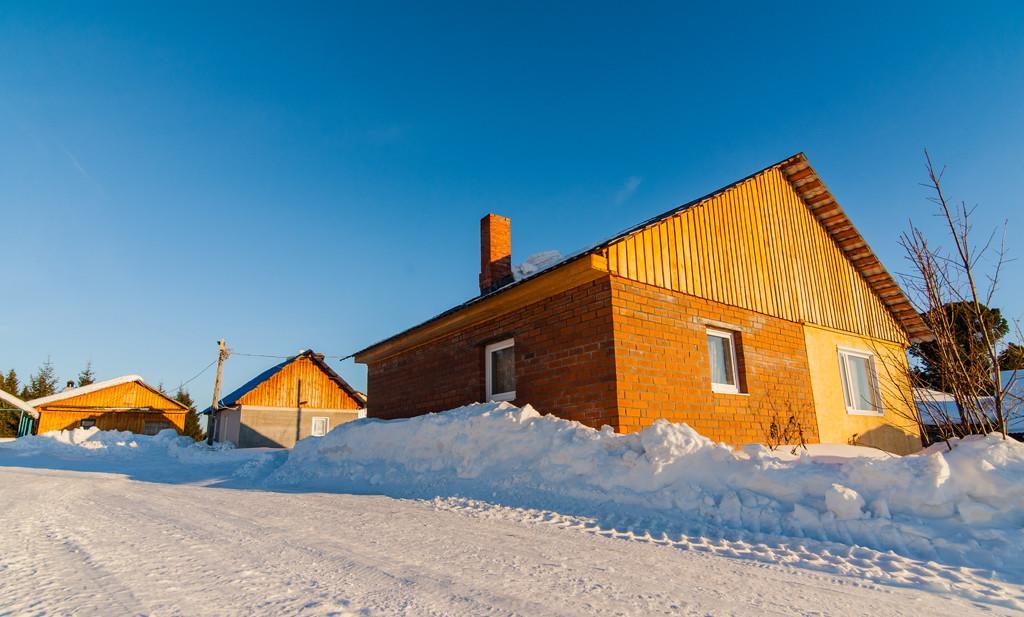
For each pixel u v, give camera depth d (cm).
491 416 720
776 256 1016
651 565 330
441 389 1062
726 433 808
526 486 595
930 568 324
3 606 252
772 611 253
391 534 422
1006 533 356
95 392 3189
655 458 529
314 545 382
